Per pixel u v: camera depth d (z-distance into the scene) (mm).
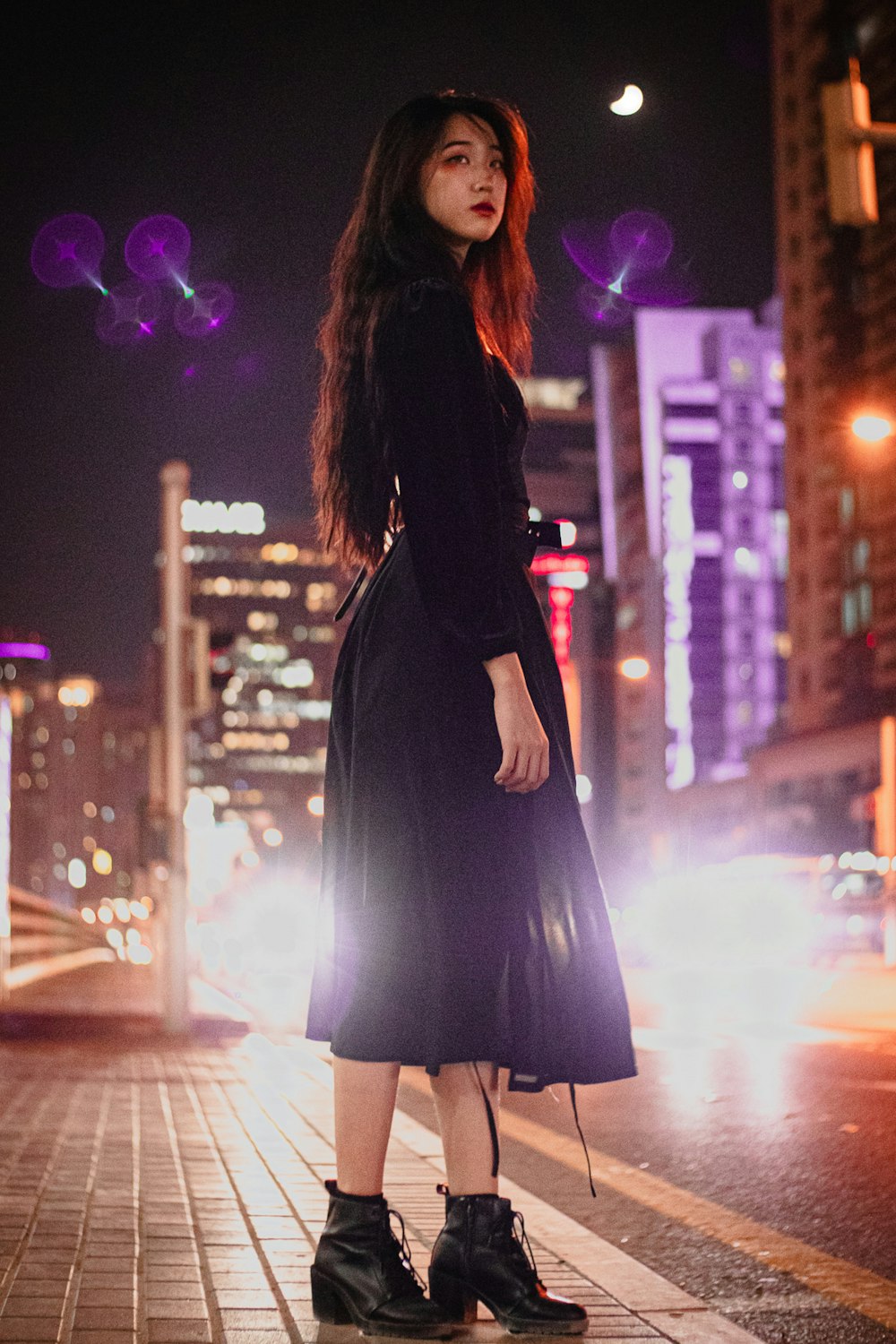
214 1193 4855
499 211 3004
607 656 127125
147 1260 3682
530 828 2830
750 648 125812
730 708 125062
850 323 79750
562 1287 3463
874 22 77500
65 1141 6281
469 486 2754
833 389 80625
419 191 2988
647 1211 5188
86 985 25469
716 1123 7535
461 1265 2877
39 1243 3883
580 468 140875
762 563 126688
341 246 3090
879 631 76000
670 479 125812
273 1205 4621
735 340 127375
